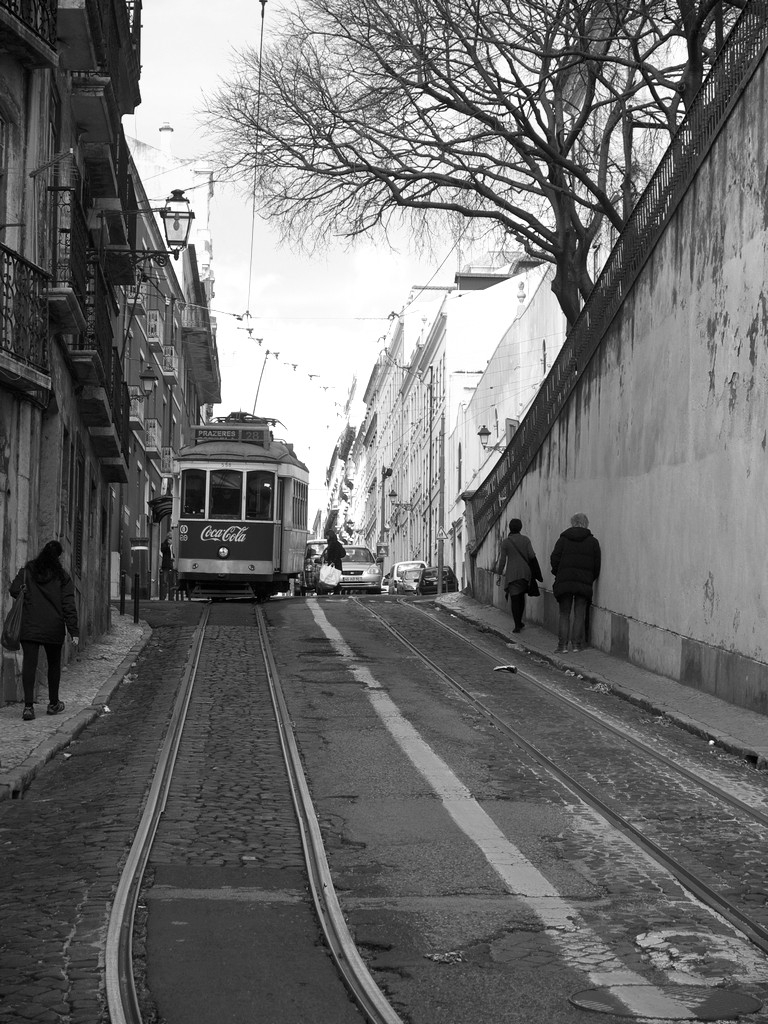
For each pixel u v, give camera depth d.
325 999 5.84
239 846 8.77
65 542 18.64
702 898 7.64
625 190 25.97
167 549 43.03
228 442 34.03
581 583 21.00
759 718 13.89
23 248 15.48
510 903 7.53
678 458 17.28
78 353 18.12
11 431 15.21
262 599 34.53
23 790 10.62
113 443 22.86
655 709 15.05
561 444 24.45
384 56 23.88
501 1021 5.62
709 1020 5.67
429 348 67.25
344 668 18.94
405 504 77.50
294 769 11.52
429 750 12.57
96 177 22.05
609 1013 5.72
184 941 6.65
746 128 14.99
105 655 20.17
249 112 24.88
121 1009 5.60
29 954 6.33
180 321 57.25
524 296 60.75
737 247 15.16
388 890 7.78
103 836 8.87
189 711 14.88
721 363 15.64
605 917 7.26
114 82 21.48
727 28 24.20
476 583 33.34
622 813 9.95
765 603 14.13
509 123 25.73
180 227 23.58
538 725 14.23
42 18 15.22
